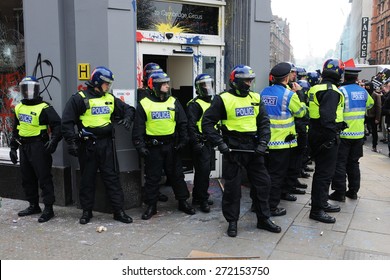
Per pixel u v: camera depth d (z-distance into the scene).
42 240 4.23
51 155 5.01
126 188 5.21
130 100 5.07
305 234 4.40
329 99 4.57
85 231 4.48
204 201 5.20
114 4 4.82
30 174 4.96
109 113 4.73
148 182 4.91
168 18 6.09
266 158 4.95
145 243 4.13
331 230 4.54
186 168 6.46
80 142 4.67
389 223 4.79
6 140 6.09
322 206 4.80
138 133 4.73
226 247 4.03
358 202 5.66
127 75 5.02
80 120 4.65
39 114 4.75
